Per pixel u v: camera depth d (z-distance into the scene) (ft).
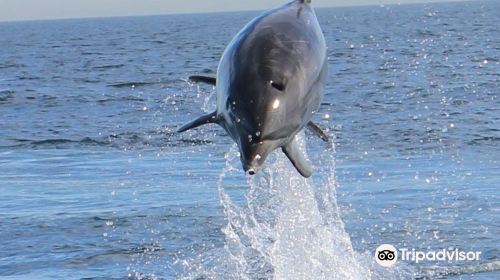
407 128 153.99
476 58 303.68
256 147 40.29
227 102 41.39
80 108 209.26
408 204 100.01
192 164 130.41
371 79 243.19
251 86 40.68
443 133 148.05
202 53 441.27
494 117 164.35
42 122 186.19
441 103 187.32
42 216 101.24
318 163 125.80
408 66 282.56
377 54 351.05
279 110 40.42
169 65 355.36
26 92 255.29
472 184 109.70
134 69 338.54
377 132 151.02
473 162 123.95
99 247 87.86
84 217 99.60
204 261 82.84
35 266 82.48
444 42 403.13
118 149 147.84
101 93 243.40
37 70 362.53
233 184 114.62
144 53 470.80
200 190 111.75
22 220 99.45
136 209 102.83
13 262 83.82
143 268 81.25
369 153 132.57
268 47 41.52
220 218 96.84
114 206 105.29
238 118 40.83
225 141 149.38
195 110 194.49
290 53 41.60
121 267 81.71
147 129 166.71
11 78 320.09
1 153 150.00
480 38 428.56
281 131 40.88
